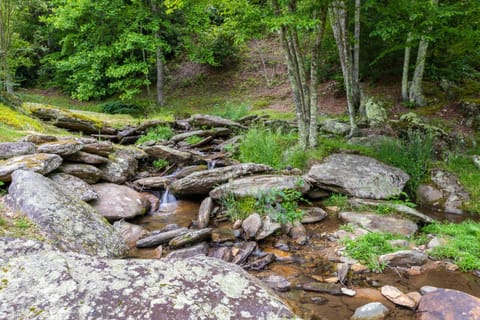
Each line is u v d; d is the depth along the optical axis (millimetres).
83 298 1543
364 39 9789
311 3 5281
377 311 2584
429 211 5469
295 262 3588
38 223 2834
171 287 1695
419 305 2635
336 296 2926
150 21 13047
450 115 8227
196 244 3801
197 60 13875
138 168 6758
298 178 5305
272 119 9672
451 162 6367
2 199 3219
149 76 15461
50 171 4367
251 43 17359
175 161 6969
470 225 4430
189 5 12141
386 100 9258
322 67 12047
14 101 7605
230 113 11102
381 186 5348
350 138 7426
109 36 13211
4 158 4438
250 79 14844
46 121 8133
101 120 9164
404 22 5969
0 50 8969
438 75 9633
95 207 4473
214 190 5125
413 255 3512
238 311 1598
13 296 1521
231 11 5559
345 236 4121
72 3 12258
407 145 6512
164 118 10531
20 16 12383
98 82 14180
